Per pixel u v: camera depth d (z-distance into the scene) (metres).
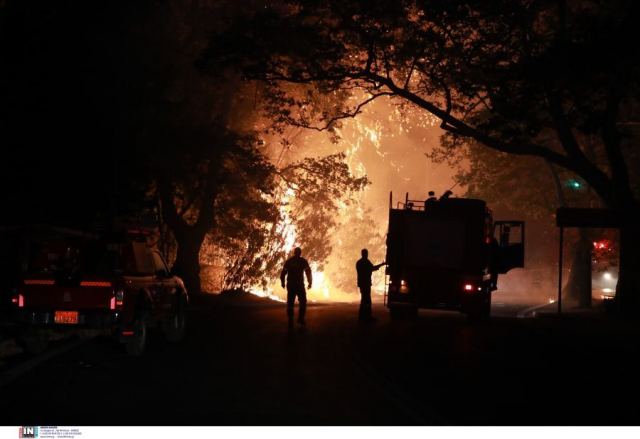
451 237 28.72
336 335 22.28
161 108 34.44
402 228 29.00
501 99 27.03
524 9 27.56
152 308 17.61
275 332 22.84
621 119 39.59
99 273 16.44
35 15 26.30
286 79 30.94
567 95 26.03
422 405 11.83
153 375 14.24
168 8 35.88
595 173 30.73
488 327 27.27
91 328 16.16
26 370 14.78
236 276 44.00
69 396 12.12
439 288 28.64
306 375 14.51
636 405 12.37
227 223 42.69
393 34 30.69
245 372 14.73
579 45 23.23
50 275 16.28
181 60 37.19
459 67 30.75
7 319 16.61
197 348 18.55
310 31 29.73
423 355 18.11
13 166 25.72
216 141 37.19
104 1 31.56
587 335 25.38
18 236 23.80
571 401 12.52
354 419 10.74
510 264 31.58
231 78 38.44
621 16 25.50
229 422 10.44
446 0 27.41
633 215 30.84
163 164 35.56
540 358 18.39
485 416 11.14
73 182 26.70
